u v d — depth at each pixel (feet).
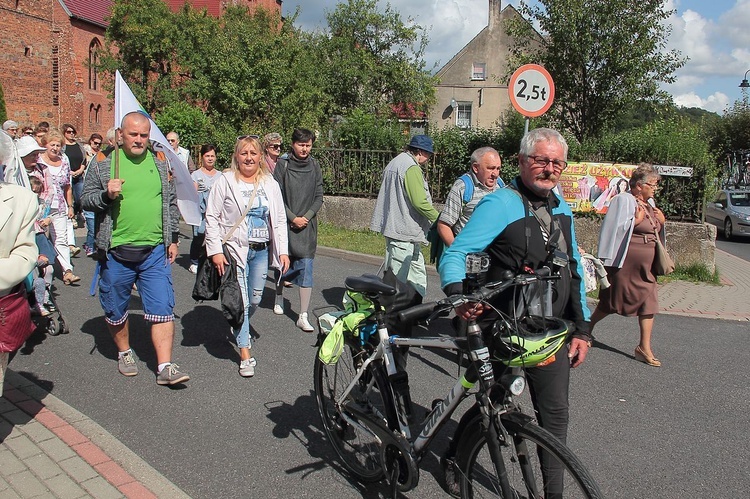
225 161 51.11
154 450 13.28
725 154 121.49
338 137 45.03
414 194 19.53
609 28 42.37
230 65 58.44
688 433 15.07
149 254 16.31
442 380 17.67
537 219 9.96
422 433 10.75
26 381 16.34
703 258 34.42
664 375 19.16
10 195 12.01
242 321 17.15
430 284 30.58
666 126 37.27
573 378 18.63
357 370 12.03
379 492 11.94
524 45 47.55
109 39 106.73
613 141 36.06
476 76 142.72
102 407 15.30
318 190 22.11
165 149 18.20
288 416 15.12
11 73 125.49
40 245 20.53
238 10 116.67
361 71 105.40
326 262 34.76
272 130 57.36
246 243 17.48
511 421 9.23
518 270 9.90
